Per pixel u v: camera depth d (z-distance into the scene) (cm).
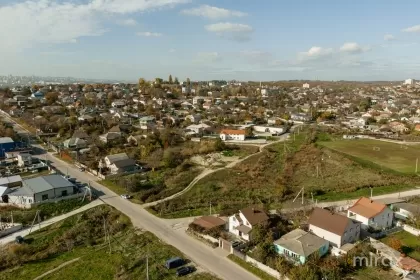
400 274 3994
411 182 7756
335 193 7175
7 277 4475
